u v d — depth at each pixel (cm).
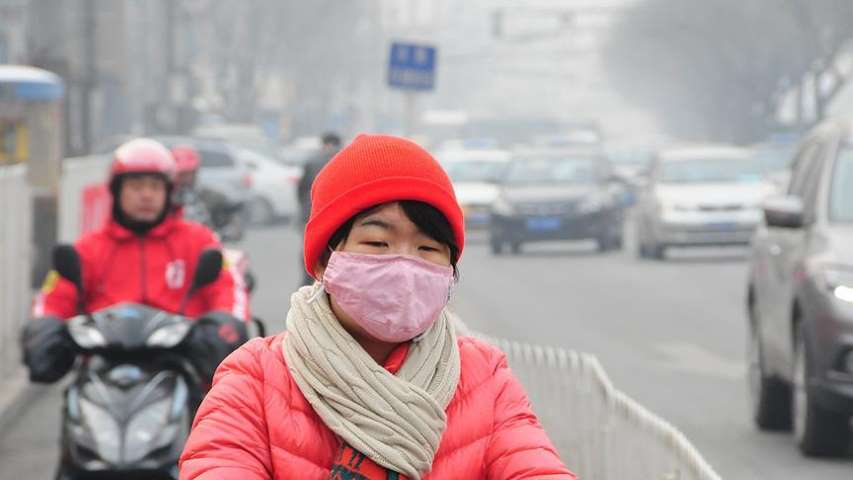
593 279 4156
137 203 1270
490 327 2930
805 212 1758
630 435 1041
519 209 5159
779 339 1750
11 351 2370
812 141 1930
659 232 4759
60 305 1254
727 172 4906
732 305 3416
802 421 1653
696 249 5509
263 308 3319
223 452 489
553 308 3344
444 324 507
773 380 1794
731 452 1662
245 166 6375
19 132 3203
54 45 8888
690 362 2409
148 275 1284
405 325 487
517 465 498
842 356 1584
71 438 1159
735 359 2452
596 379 1175
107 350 1182
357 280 484
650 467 973
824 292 1603
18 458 1723
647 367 2348
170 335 1182
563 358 1280
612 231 5281
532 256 5184
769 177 5494
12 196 2475
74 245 1245
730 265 4625
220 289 1267
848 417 1611
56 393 2197
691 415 1906
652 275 4278
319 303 497
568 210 5138
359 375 486
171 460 1148
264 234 6362
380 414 484
